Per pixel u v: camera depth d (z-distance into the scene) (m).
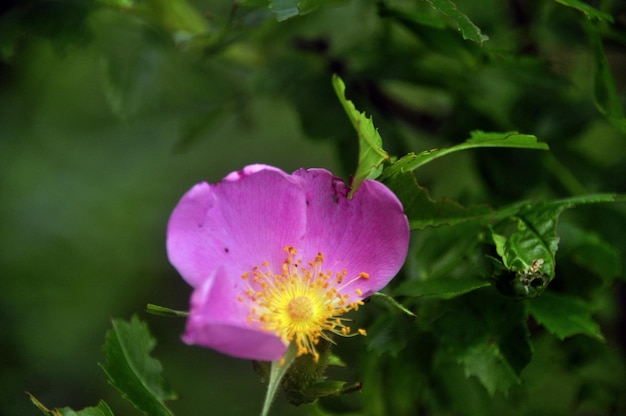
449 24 0.41
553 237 0.38
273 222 0.37
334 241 0.38
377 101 0.45
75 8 0.44
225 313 0.36
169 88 0.48
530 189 0.44
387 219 0.37
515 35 0.45
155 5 0.44
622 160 0.45
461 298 0.40
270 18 0.41
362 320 0.42
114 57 0.46
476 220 0.40
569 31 0.44
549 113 0.45
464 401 0.43
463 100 0.45
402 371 0.41
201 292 0.35
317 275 0.37
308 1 0.39
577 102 0.45
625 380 0.45
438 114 0.47
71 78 0.66
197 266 0.37
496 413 0.45
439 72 0.44
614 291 0.46
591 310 0.40
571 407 0.47
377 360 0.41
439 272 0.40
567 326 0.39
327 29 0.47
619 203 0.44
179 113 0.48
